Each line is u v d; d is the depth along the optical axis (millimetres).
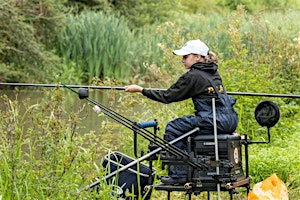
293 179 14023
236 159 11547
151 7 51344
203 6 62781
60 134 11289
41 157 11148
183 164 11219
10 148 10852
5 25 32906
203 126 11492
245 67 19297
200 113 11594
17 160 10852
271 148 15445
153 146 11664
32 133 11695
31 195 10680
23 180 10719
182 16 52969
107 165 12008
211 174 11219
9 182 10617
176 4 54312
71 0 45594
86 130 19766
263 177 14461
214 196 14016
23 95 29969
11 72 32406
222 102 11656
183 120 11656
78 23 39125
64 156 10930
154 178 11812
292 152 14922
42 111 11672
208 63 11812
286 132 17938
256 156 14898
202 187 11258
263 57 20969
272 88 19312
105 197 11000
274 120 11781
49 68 35125
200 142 11406
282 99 19625
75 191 10789
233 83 18500
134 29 46781
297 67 21000
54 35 38688
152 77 37844
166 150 11234
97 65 38875
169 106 19781
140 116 17312
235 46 20375
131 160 12523
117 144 16672
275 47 21062
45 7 36625
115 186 11305
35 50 34188
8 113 11289
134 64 39188
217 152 11297
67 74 37344
